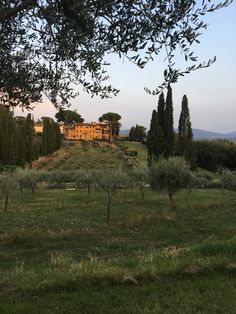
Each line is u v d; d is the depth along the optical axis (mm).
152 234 19578
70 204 31219
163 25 3453
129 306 6387
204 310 6254
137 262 8969
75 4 3295
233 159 107625
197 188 53219
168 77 3816
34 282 7512
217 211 29609
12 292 7105
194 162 84750
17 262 12859
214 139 117500
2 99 4672
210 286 7344
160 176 29188
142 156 117625
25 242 16500
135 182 34562
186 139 85438
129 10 3396
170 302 6551
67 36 3984
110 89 4844
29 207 29156
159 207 30719
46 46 4418
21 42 4391
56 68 4629
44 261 13008
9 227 20453
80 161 98375
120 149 122250
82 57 4320
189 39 3537
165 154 67375
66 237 17828
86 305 6438
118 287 7324
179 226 22141
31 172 42969
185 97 86250
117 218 24281
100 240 17641
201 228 21672
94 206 30234
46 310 6156
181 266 8312
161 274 7977
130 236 18891
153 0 3373
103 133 143250
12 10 3441
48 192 42812
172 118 68562
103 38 3627
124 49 3564
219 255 9219
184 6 3387
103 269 8078
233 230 21188
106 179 22516
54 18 3668
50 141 98938
